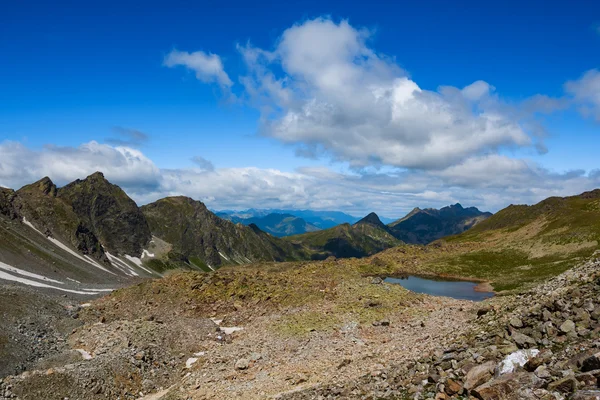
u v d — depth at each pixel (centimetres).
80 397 3297
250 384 3234
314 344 4300
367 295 6600
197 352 4741
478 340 2266
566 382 1280
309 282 7869
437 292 11294
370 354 3372
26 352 4384
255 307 6869
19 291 6431
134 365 3975
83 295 11225
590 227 15538
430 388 1764
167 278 8238
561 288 2723
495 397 1413
